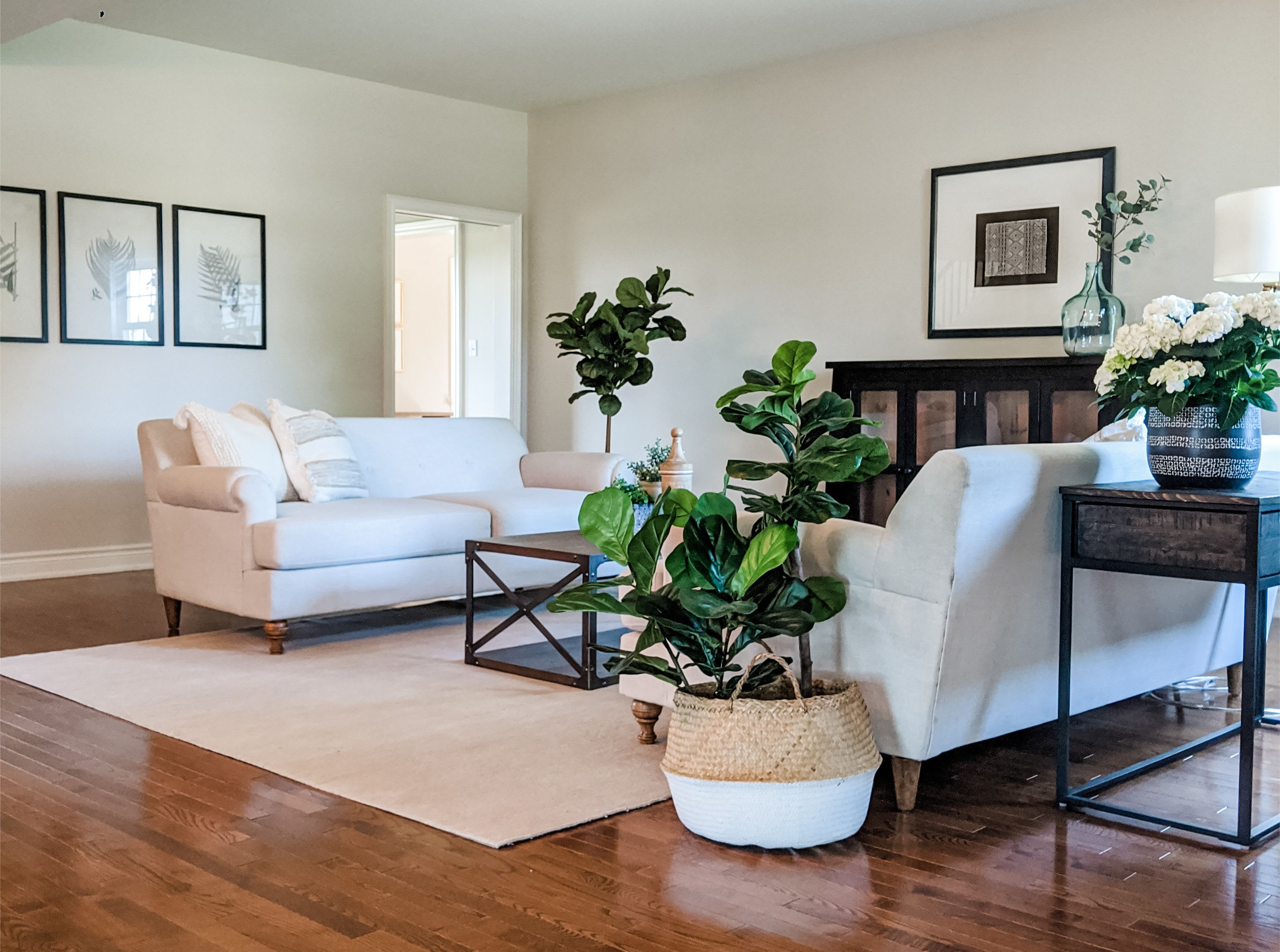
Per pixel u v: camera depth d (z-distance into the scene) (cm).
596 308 775
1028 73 579
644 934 200
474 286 838
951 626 252
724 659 258
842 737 241
